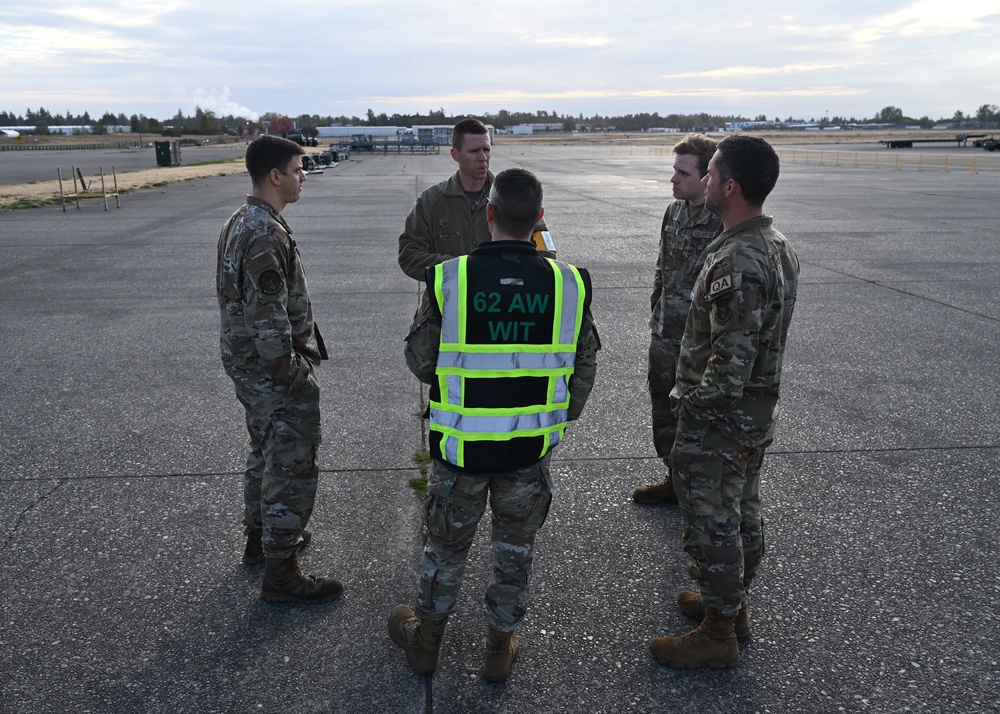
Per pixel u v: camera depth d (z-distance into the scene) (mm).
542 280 2445
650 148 83438
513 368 2447
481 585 3291
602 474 4332
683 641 2771
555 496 4070
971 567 3398
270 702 2570
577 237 14484
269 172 2859
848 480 4254
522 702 2586
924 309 8492
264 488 3010
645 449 4676
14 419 5145
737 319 2426
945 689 2645
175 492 4094
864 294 9273
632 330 7586
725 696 2619
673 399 2869
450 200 3703
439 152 73438
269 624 2998
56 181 31266
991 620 3025
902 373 6195
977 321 7945
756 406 2605
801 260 11758
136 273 10680
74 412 5281
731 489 2658
